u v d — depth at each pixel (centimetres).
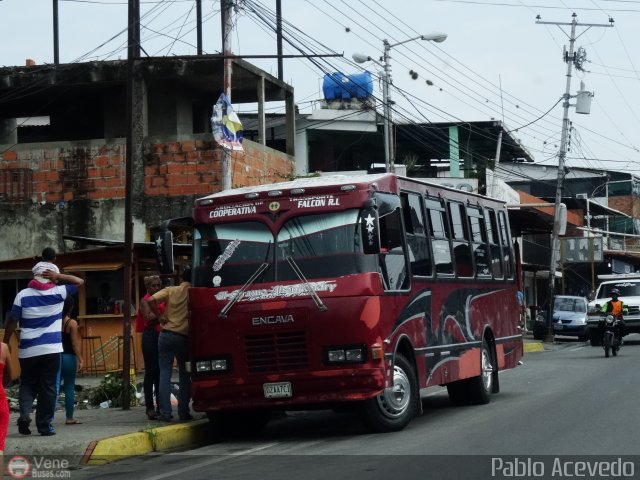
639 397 1583
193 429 1307
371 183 1260
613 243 6912
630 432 1166
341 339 1212
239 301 1249
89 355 2294
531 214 3297
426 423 1369
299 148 3994
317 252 1242
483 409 1531
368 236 1190
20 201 2670
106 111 2881
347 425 1436
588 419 1301
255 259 1262
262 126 2875
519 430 1216
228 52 2178
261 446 1225
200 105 3084
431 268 1437
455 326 1515
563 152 4119
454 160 4522
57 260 2264
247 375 1241
